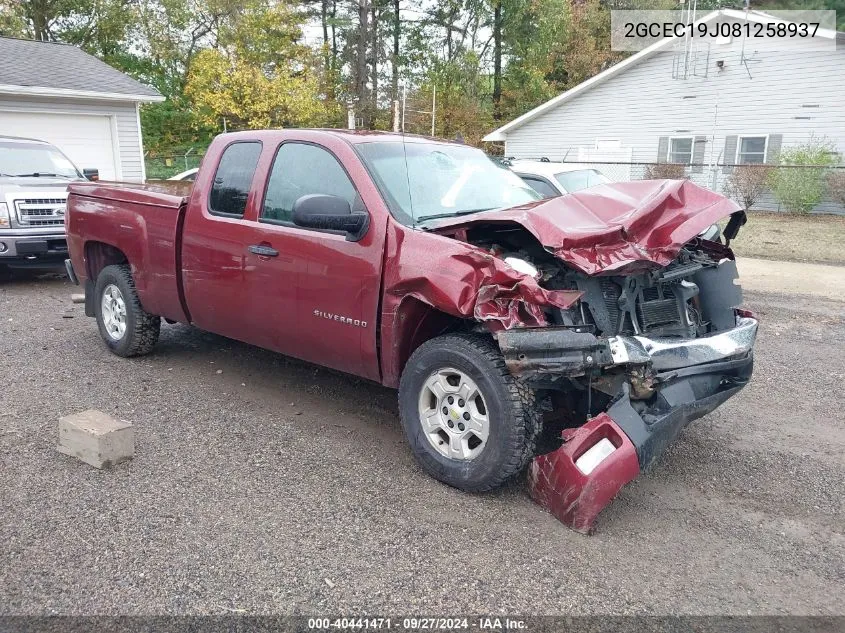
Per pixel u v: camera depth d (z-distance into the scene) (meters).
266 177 4.76
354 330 4.16
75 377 5.71
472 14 38.50
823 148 20.11
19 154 11.05
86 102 17.17
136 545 3.26
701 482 4.10
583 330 3.52
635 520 3.62
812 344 7.33
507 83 38.12
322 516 3.56
